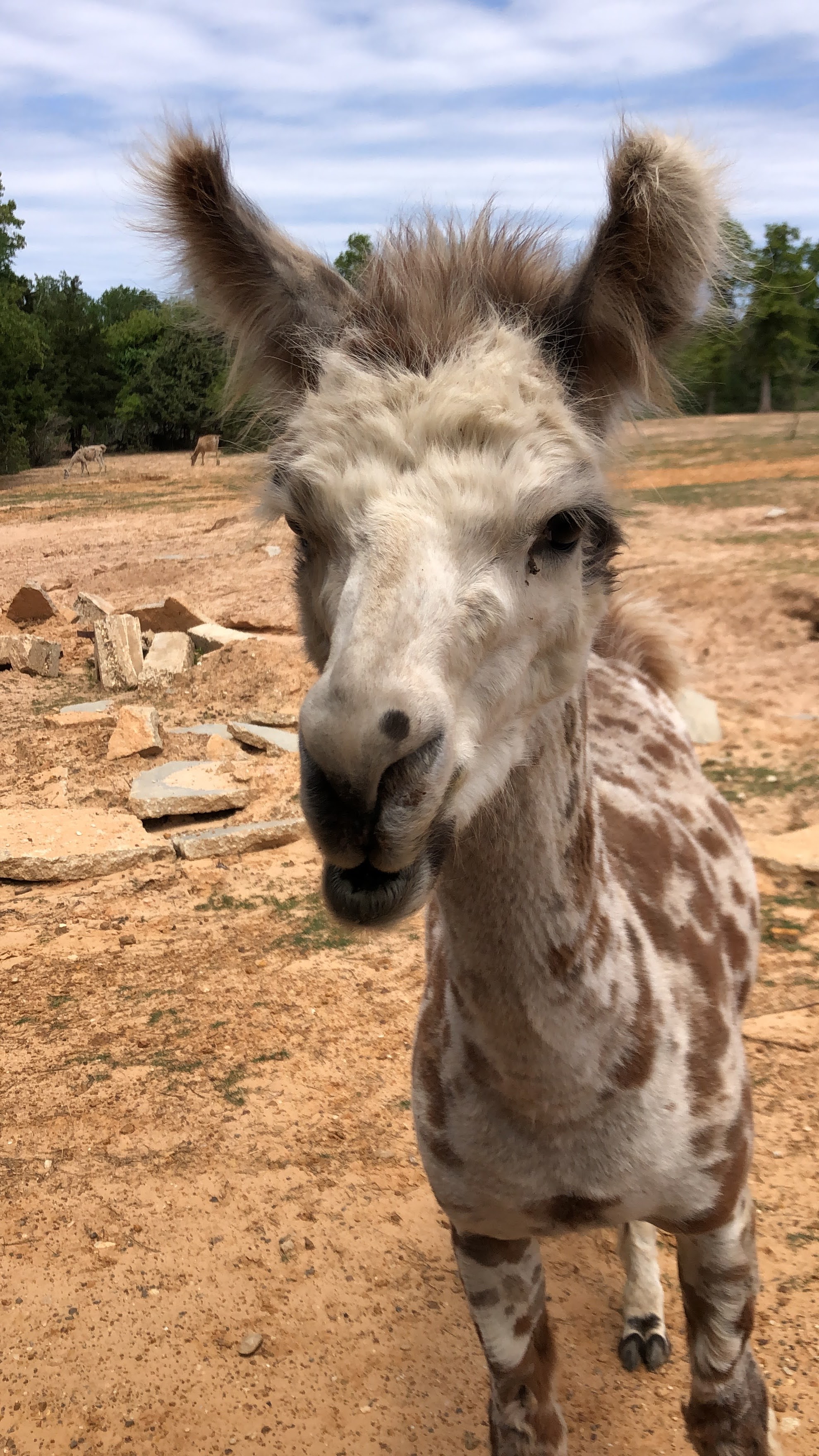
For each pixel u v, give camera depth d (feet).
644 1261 3.98
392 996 6.30
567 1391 3.74
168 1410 3.80
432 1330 4.05
